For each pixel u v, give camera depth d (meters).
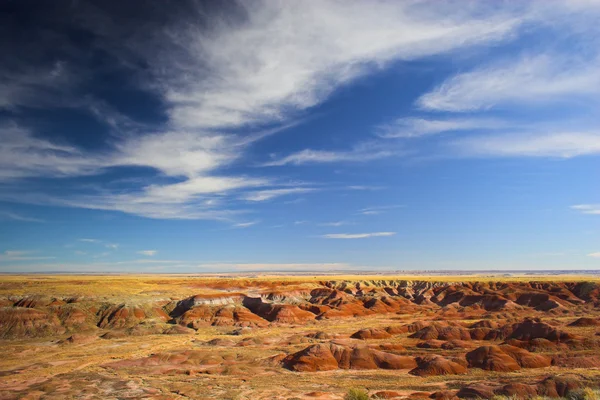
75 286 158.00
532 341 90.12
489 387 56.41
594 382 54.84
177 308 150.12
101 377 71.25
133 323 128.62
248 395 59.44
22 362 84.12
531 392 53.41
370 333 111.06
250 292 175.62
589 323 114.19
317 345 84.44
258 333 121.12
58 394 60.94
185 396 59.47
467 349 90.06
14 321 115.56
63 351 94.69
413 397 55.84
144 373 74.44
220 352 90.38
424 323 120.12
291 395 59.19
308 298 186.25
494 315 150.25
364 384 66.06
